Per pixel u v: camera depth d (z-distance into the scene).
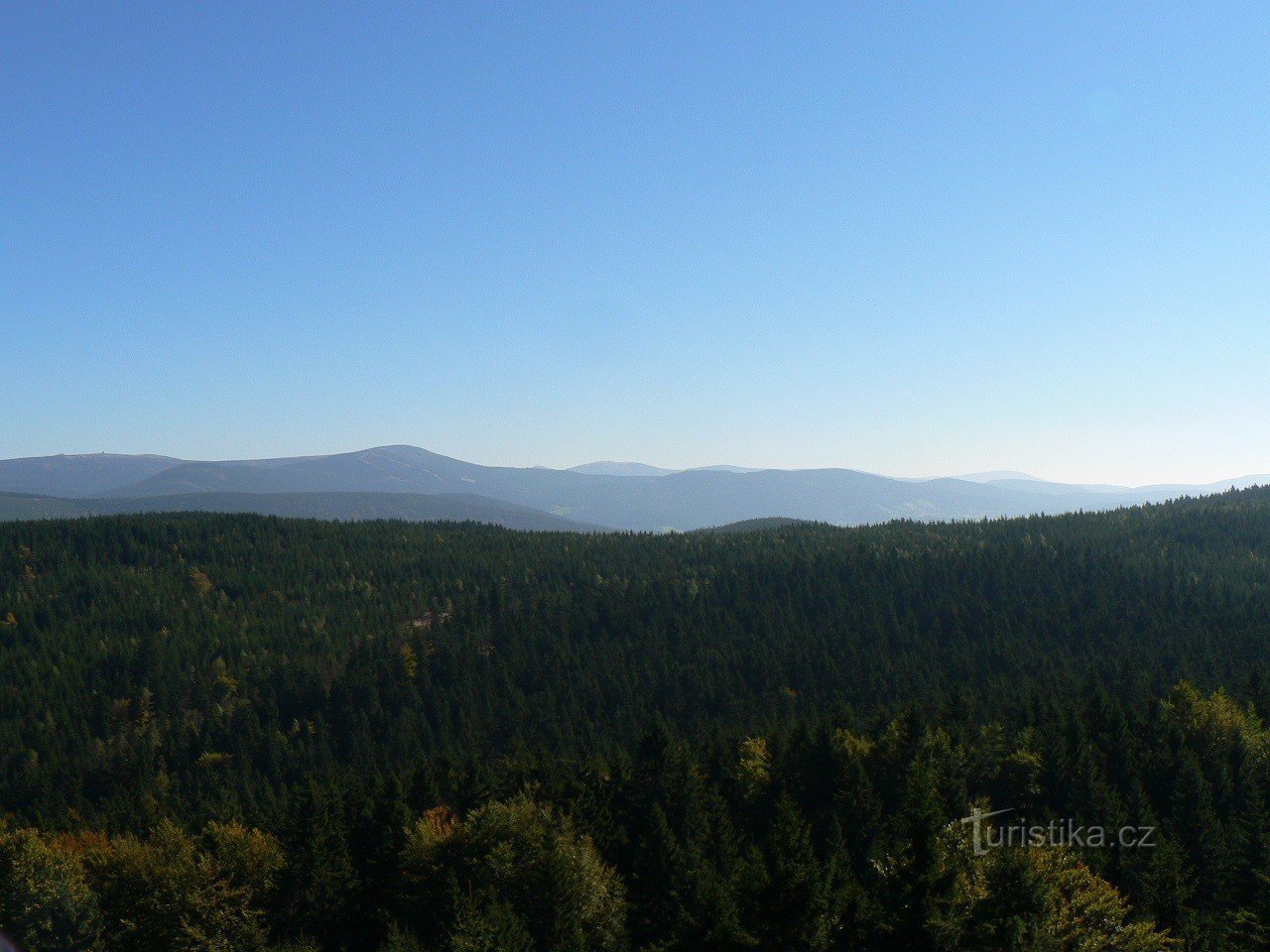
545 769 108.31
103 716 190.75
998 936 45.72
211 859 79.88
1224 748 97.56
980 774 96.19
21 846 73.56
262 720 195.00
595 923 67.44
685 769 92.00
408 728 180.12
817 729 100.69
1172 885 62.50
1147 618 197.38
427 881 75.94
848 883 57.41
